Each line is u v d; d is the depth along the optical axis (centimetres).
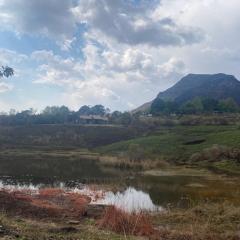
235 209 2369
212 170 6322
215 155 7425
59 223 1959
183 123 13425
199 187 4456
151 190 4247
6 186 4500
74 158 8919
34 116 16988
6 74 3012
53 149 11581
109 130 14175
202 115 15325
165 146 9138
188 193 4003
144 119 15025
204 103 17788
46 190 3938
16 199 2436
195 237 1711
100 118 17762
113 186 4541
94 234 1539
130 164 7094
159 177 5503
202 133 10512
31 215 2155
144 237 1606
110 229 1719
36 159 8569
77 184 4816
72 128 14750
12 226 1498
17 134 13725
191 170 6347
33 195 3478
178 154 8281
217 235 1764
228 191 4125
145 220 1806
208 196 3781
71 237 1438
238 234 1778
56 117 17412
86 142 13162
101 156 9162
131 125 14675
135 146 9306
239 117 14112
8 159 8425
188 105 17525
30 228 1542
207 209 2428
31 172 6144
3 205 2242
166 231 1783
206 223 1964
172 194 3950
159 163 7088
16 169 6525
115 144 11138
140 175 5769
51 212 2270
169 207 2972
